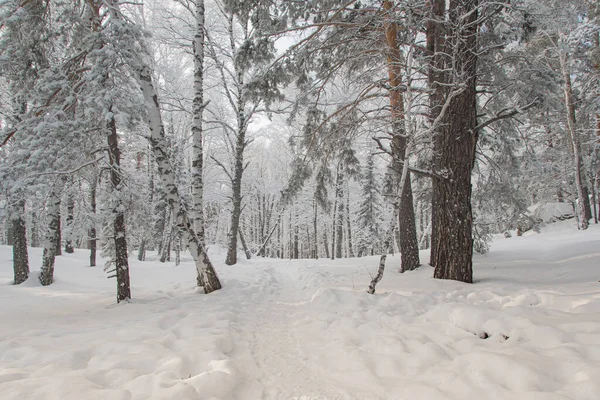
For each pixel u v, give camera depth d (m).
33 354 3.53
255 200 33.16
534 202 22.50
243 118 15.59
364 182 24.39
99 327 4.87
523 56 8.41
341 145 9.91
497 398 2.35
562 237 15.91
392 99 8.45
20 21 6.47
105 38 6.47
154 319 5.05
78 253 20.72
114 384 2.78
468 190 6.88
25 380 2.66
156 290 8.66
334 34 8.20
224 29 15.62
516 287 5.85
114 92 6.17
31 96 7.55
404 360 3.28
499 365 2.68
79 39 7.73
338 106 10.31
